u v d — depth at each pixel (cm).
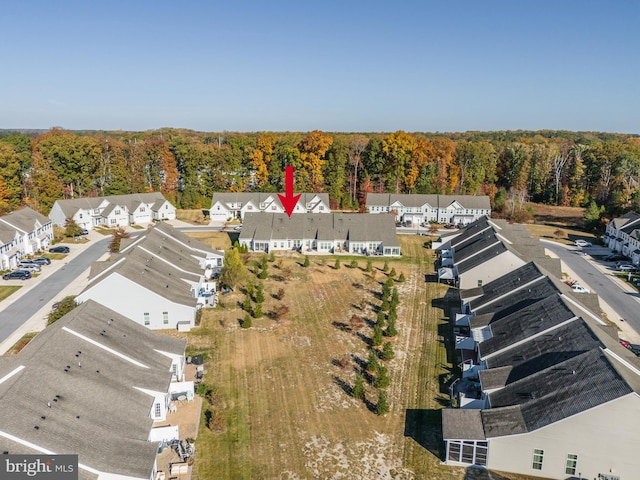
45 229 8162
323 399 3706
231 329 4928
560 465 2859
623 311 5575
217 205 10681
